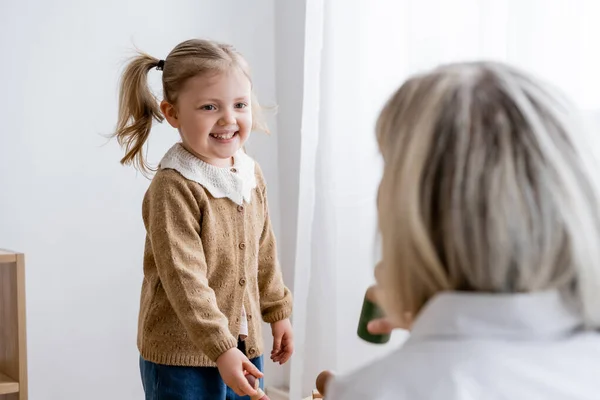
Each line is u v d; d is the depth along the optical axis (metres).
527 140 0.56
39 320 1.87
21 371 1.46
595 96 1.36
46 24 1.84
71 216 1.90
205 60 1.34
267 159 2.25
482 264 0.55
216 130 1.36
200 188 1.34
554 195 0.55
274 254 1.53
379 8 1.76
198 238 1.32
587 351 0.56
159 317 1.36
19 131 1.82
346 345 1.84
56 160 1.87
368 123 1.80
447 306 0.56
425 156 0.57
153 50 2.00
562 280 0.56
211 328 1.23
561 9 1.39
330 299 1.88
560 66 1.40
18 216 1.83
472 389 0.54
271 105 2.24
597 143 0.60
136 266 2.02
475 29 1.54
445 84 0.60
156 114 1.49
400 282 0.59
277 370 2.29
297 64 2.18
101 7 1.92
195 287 1.26
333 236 1.87
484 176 0.55
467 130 0.57
